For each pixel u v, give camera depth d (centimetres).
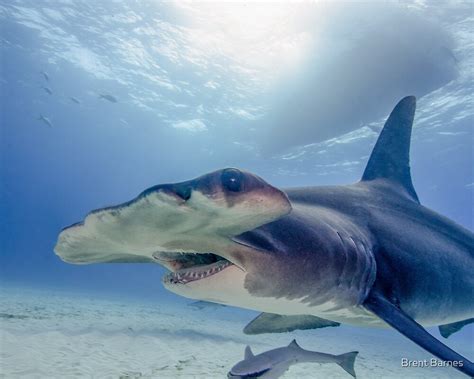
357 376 693
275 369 409
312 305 286
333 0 1534
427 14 1522
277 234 257
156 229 196
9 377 461
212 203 167
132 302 2155
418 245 390
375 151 466
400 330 280
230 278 237
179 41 2277
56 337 693
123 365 568
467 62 1745
